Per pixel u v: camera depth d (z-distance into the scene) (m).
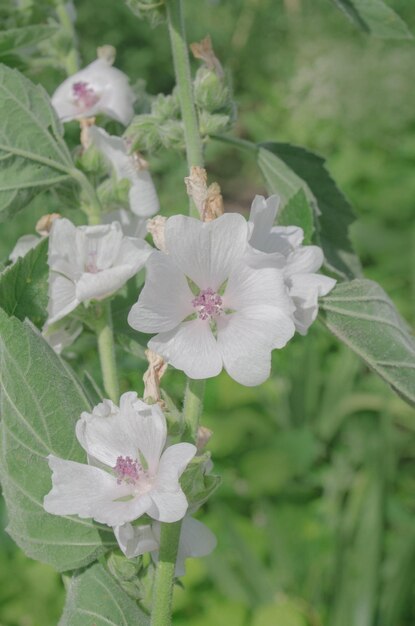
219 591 0.81
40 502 0.35
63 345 0.39
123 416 0.32
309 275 0.34
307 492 0.95
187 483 0.32
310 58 1.80
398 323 0.36
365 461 0.97
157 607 0.33
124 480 0.32
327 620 0.82
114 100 0.43
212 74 0.38
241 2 1.89
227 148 1.66
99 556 0.35
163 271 0.31
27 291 0.35
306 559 0.86
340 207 0.43
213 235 0.32
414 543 0.81
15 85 0.39
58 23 0.47
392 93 1.63
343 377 1.06
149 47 1.65
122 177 0.40
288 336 0.31
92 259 0.37
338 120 1.64
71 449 0.35
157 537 0.34
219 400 1.02
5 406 0.34
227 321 0.32
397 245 1.30
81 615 0.35
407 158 1.56
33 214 0.99
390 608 0.81
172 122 0.39
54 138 0.39
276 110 1.73
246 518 0.92
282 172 0.41
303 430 0.99
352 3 0.42
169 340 0.32
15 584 0.81
